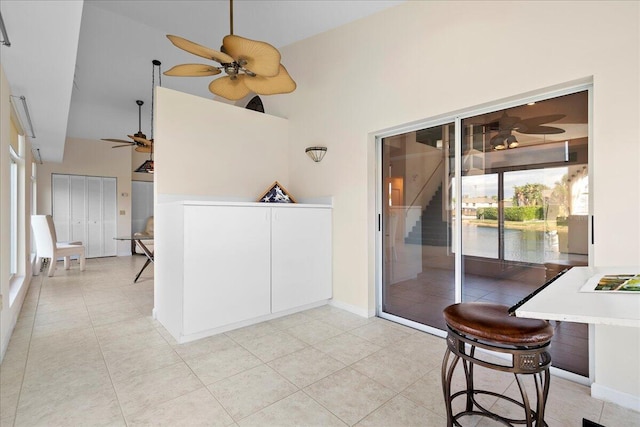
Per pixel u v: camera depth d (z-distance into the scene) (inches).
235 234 112.7
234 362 90.3
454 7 101.4
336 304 141.3
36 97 128.4
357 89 131.0
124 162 323.9
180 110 128.6
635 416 67.1
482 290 102.3
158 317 123.6
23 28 80.7
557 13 81.3
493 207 99.4
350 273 134.9
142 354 94.8
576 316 35.7
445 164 110.7
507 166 96.0
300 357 93.7
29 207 185.6
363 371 85.7
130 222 326.3
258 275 119.0
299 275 131.6
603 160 74.4
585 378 81.0
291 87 108.2
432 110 106.7
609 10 73.7
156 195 123.4
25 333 110.6
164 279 116.8
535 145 90.4
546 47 83.0
